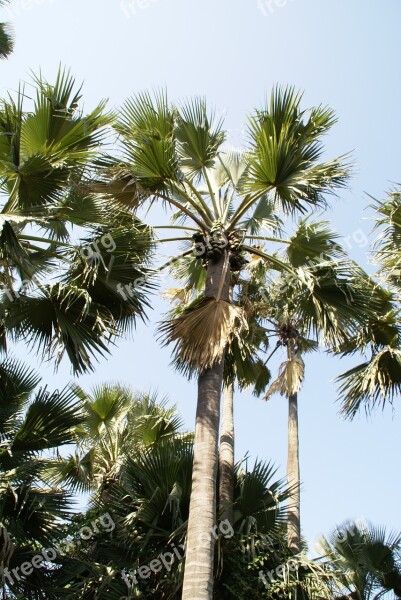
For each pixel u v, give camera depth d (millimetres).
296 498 10484
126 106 7242
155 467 8109
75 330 6836
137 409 11633
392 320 8461
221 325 6426
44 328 6949
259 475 8305
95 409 11578
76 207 7281
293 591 7594
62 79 6625
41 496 7074
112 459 10617
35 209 6711
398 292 8383
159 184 7176
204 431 6121
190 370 6777
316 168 6930
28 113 6656
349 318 7512
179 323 6648
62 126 6695
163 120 7293
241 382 9094
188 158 8141
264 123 7078
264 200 9883
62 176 6750
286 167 6949
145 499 7855
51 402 6855
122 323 7371
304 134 7023
